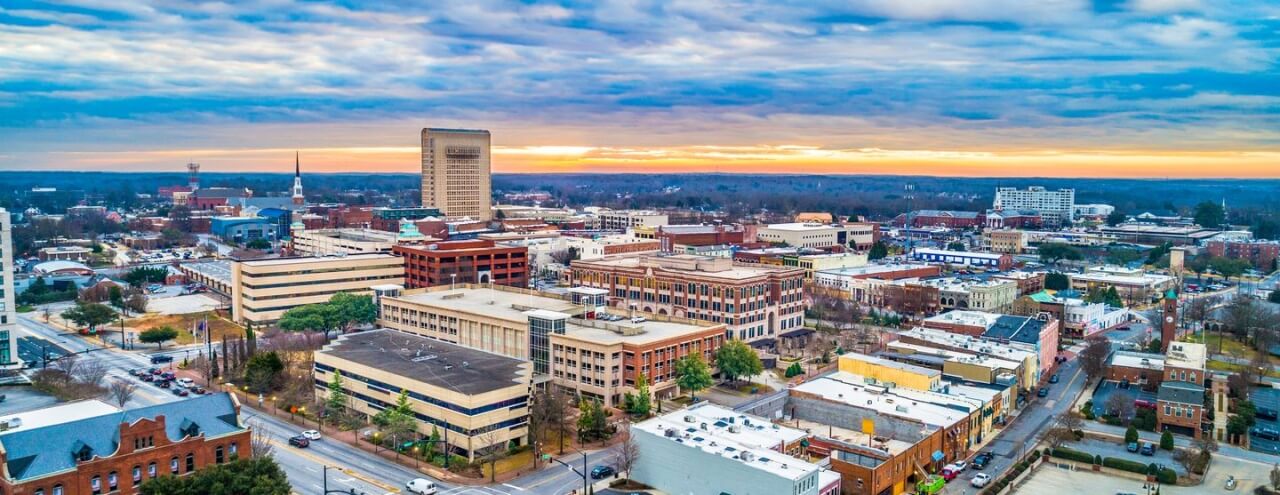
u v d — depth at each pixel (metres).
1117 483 163.50
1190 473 167.00
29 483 125.88
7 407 186.00
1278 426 197.75
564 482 158.00
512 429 176.50
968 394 196.50
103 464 133.25
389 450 173.75
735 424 165.25
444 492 152.00
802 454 160.50
